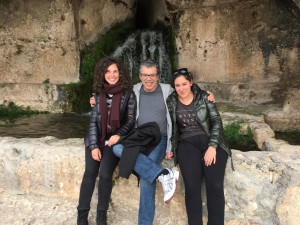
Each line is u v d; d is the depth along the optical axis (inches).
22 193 144.2
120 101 118.6
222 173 112.8
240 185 121.2
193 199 113.3
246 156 122.7
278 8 243.6
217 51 267.7
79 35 280.8
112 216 132.0
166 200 113.5
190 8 266.2
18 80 281.9
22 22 272.8
